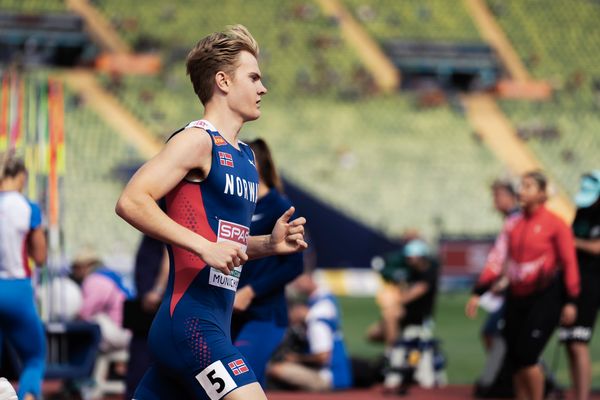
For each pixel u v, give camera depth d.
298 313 29.81
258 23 118.06
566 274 20.84
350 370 29.75
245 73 10.63
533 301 20.91
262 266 15.36
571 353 22.48
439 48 115.69
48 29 106.19
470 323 55.72
